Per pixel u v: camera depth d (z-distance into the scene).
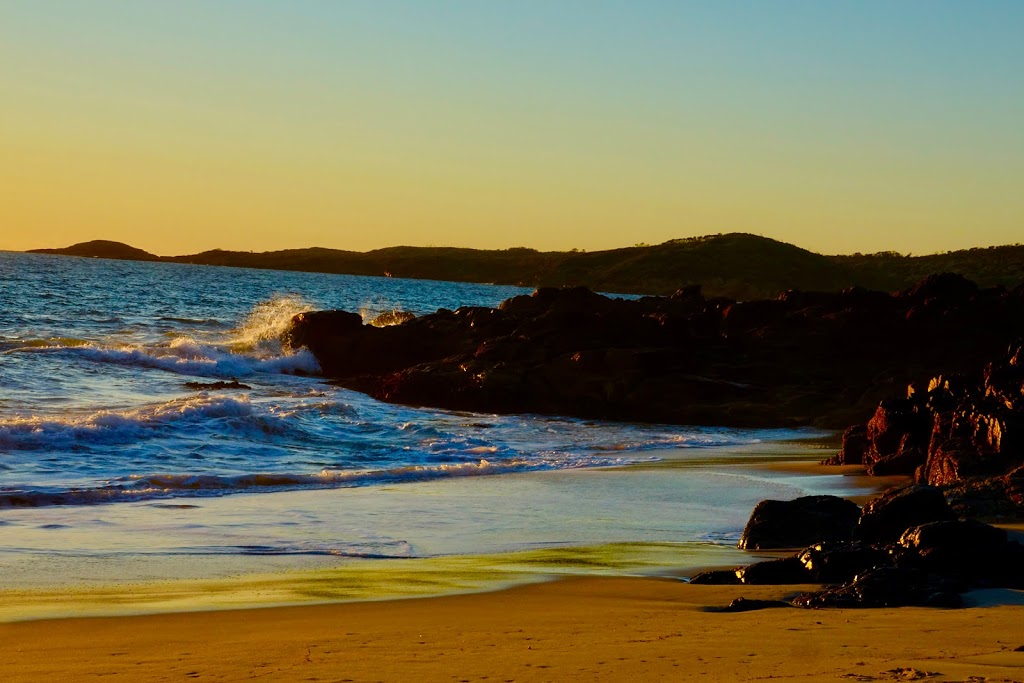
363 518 19.03
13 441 25.69
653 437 34.38
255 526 18.09
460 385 41.47
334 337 50.53
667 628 10.54
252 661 9.16
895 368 41.84
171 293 111.69
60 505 19.77
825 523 16.69
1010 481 18.33
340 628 10.94
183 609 12.09
